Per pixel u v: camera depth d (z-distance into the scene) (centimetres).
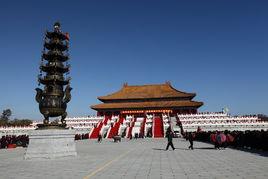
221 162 2359
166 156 2923
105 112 12375
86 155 3105
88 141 6353
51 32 3234
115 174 1811
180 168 2047
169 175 1750
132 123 9238
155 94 12825
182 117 9925
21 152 3759
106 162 2450
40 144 2862
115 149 3916
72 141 3056
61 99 3159
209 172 1848
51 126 3034
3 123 13575
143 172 1880
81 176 1753
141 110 11975
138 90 13488
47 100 3059
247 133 3938
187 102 11944
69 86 3253
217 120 9312
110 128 8781
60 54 3228
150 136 8281
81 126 9350
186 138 6600
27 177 1747
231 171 1875
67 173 1881
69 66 3281
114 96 13012
